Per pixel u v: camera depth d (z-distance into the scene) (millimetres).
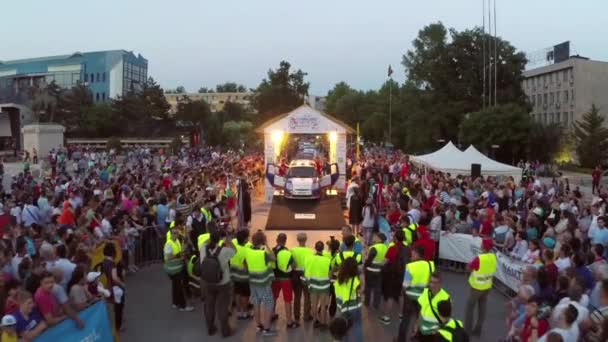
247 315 10938
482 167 26172
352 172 31594
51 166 40375
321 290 9914
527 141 50156
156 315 11180
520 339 7426
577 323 6590
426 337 7211
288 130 27391
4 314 7461
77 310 7645
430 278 7383
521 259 11852
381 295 11352
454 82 63156
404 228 11492
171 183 21891
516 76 61969
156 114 86125
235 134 76375
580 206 16531
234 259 10648
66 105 80875
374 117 83000
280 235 10547
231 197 21328
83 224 12391
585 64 70750
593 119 53719
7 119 64875
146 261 15594
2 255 8867
